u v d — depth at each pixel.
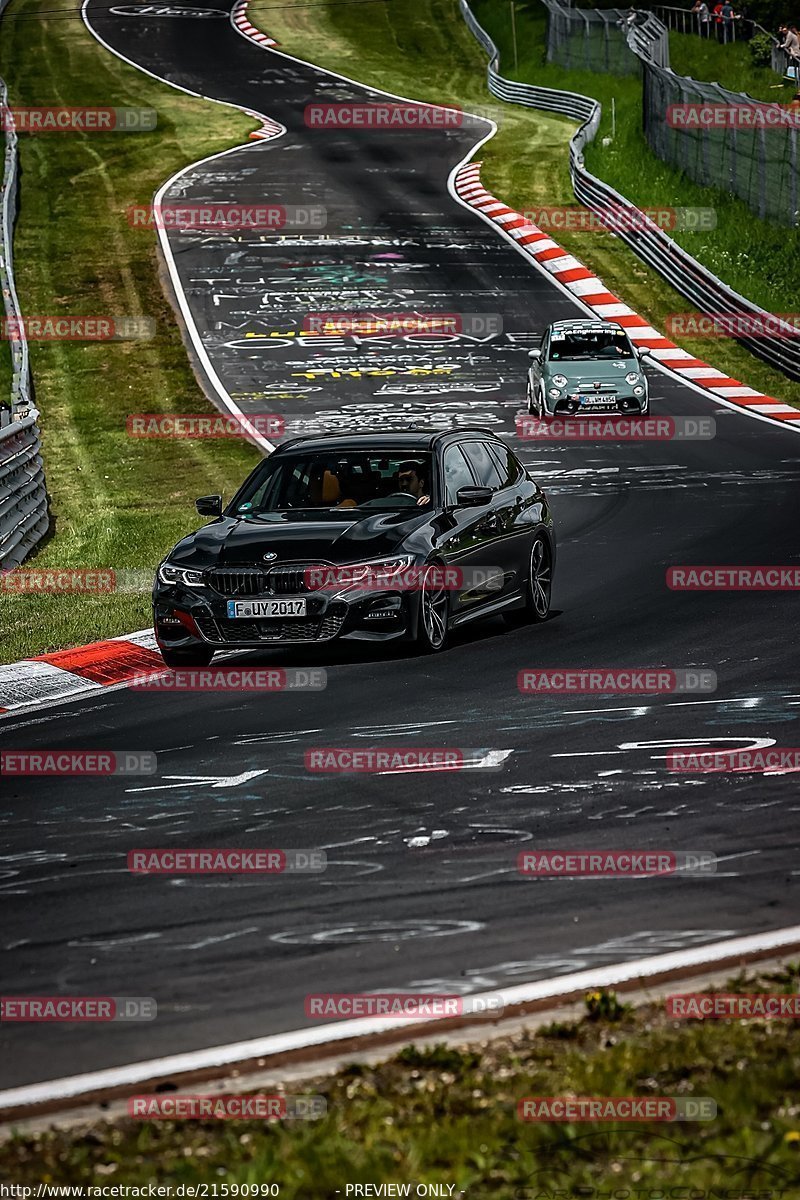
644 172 167.50
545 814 27.09
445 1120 15.14
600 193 155.25
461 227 156.50
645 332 123.75
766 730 32.47
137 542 62.91
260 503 44.19
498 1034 17.69
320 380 111.44
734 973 19.28
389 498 43.22
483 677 39.03
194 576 40.53
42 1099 16.39
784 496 70.56
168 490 78.12
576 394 96.06
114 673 41.47
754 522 64.12
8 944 21.64
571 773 29.77
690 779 28.92
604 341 99.94
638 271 140.50
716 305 124.88
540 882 23.39
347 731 34.00
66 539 65.12
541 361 99.50
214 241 152.00
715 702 35.34
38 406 105.56
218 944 21.28
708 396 104.88
